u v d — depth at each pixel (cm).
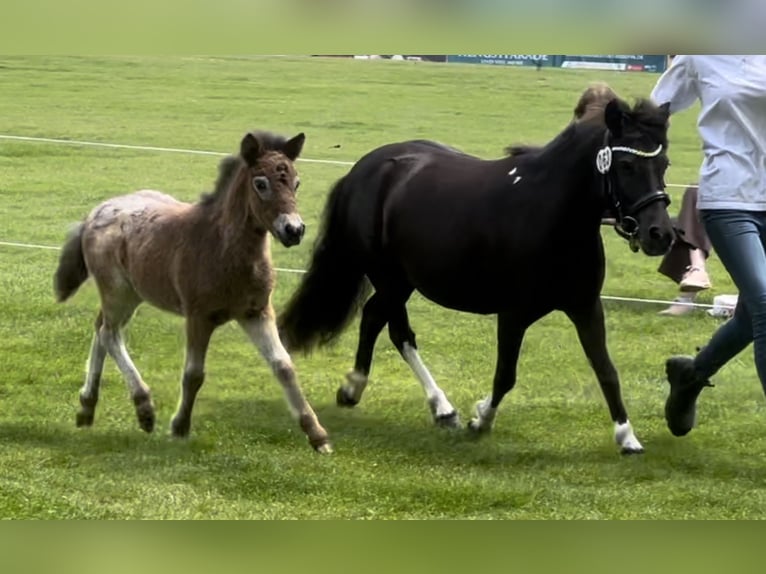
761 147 931
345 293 1168
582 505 880
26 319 1457
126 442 1016
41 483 906
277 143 957
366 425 1100
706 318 1552
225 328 1459
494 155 2978
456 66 5419
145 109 3784
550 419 1121
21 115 3534
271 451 1007
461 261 1018
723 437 1065
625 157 916
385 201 1105
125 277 1044
